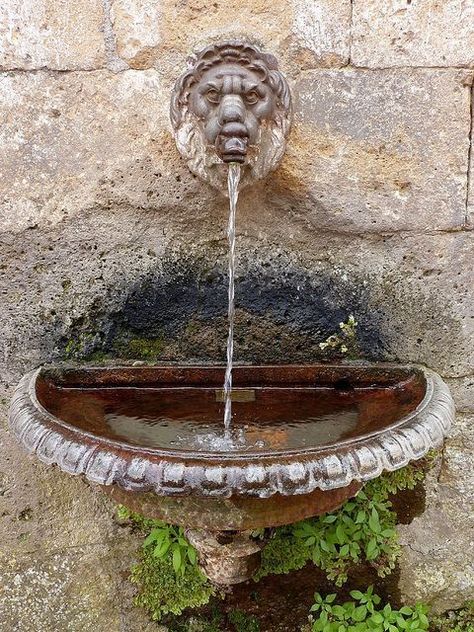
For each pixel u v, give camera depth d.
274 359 1.79
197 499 1.32
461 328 1.75
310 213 1.67
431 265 1.71
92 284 1.70
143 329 1.75
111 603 1.87
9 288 1.68
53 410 1.48
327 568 1.88
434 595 1.91
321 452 1.18
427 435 1.30
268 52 1.50
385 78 1.59
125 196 1.64
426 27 1.56
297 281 1.74
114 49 1.55
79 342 1.73
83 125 1.59
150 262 1.70
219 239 1.71
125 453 1.18
